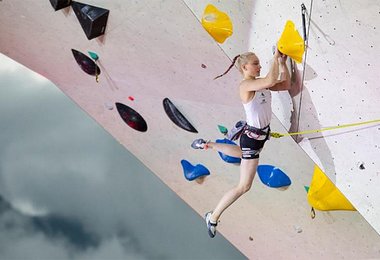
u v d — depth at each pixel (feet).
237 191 17.48
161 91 20.99
